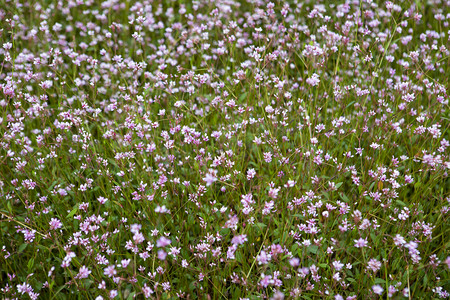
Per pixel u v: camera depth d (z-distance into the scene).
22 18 5.55
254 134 3.83
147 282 3.06
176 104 3.81
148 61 5.03
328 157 3.44
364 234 3.16
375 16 5.55
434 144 3.71
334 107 4.29
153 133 3.95
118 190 3.52
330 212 3.28
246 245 3.24
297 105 4.33
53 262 3.19
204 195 3.52
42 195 3.66
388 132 3.77
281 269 2.94
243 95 3.96
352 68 4.90
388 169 3.53
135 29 5.73
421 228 3.12
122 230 3.34
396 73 4.96
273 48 5.31
